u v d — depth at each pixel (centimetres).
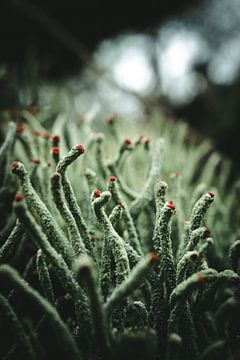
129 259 8
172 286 7
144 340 6
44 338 7
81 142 15
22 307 8
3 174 11
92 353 7
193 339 7
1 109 18
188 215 11
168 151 16
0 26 26
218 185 17
